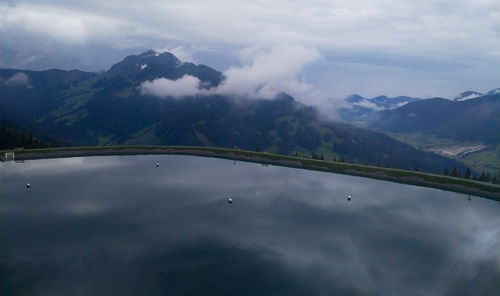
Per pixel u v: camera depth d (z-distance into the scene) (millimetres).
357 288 56250
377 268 63625
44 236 74000
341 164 170875
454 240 78812
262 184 134500
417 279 59906
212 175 149125
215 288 54812
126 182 129250
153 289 53875
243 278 58219
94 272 58719
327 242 75625
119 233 76750
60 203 99250
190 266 61906
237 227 83312
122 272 58969
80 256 64562
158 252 67312
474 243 77000
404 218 95750
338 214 97688
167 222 85188
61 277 56781
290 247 72188
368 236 80188
